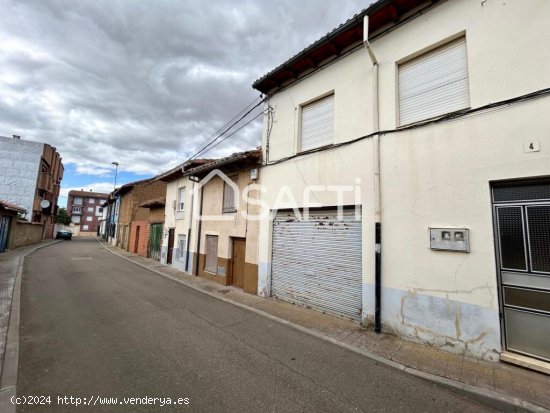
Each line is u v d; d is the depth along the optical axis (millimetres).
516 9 4078
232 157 8336
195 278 10523
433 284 4477
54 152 30156
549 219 3668
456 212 4336
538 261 3715
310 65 7141
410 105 5266
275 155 7945
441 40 4844
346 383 3438
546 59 3764
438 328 4383
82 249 21281
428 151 4715
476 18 4457
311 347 4484
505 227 3988
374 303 5227
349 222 5953
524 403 2986
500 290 3951
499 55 4164
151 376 3453
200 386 3271
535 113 3756
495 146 4035
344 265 5957
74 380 3309
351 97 6148
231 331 5113
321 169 6527
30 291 7469
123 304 6598
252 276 8164
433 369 3740
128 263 14234
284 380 3471
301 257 6918
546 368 3473
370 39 5867
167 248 14234
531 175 3709
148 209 18688
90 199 65312
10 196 23891
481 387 3287
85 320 5379
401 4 5227
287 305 6883
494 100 4145
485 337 3945
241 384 3348
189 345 4414
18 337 4500
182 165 12188
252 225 8398
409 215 4852
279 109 8031
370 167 5547
